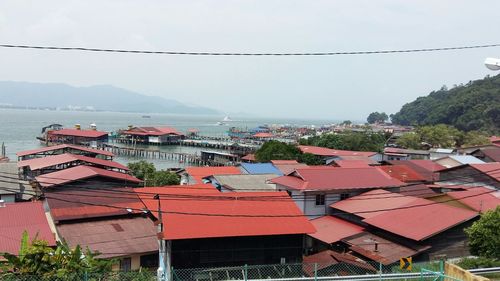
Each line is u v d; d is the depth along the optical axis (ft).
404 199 108.47
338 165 172.55
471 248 83.25
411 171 168.25
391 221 94.32
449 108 515.09
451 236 88.43
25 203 98.89
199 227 79.92
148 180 162.61
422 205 100.17
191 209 86.48
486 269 67.00
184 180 173.06
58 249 49.11
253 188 125.80
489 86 542.98
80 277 46.44
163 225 79.82
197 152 374.22
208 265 79.71
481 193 118.01
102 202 103.81
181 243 78.54
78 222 95.66
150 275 61.77
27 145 367.86
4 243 75.97
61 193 109.91
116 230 92.32
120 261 81.87
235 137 498.28
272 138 456.86
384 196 114.11
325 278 60.39
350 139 308.19
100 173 124.88
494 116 454.81
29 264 45.75
